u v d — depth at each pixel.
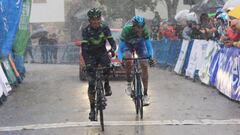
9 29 17.11
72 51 36.00
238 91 13.98
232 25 15.23
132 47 12.16
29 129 10.94
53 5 49.16
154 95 15.85
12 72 18.50
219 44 16.83
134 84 12.02
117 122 11.40
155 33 31.17
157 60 28.89
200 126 10.87
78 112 12.92
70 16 48.72
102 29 10.47
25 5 20.31
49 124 11.41
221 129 10.55
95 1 46.12
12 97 16.08
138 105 12.00
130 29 11.88
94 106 10.73
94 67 10.63
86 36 10.47
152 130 10.52
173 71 25.19
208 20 22.34
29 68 29.81
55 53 36.72
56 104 14.41
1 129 11.03
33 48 37.62
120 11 44.53
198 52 19.98
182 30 25.19
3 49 16.61
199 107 13.39
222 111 12.73
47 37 41.94
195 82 19.62
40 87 18.66
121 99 14.98
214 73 17.22
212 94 15.96
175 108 13.27
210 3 26.84
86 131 10.55
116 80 20.59
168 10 44.75
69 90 17.58
